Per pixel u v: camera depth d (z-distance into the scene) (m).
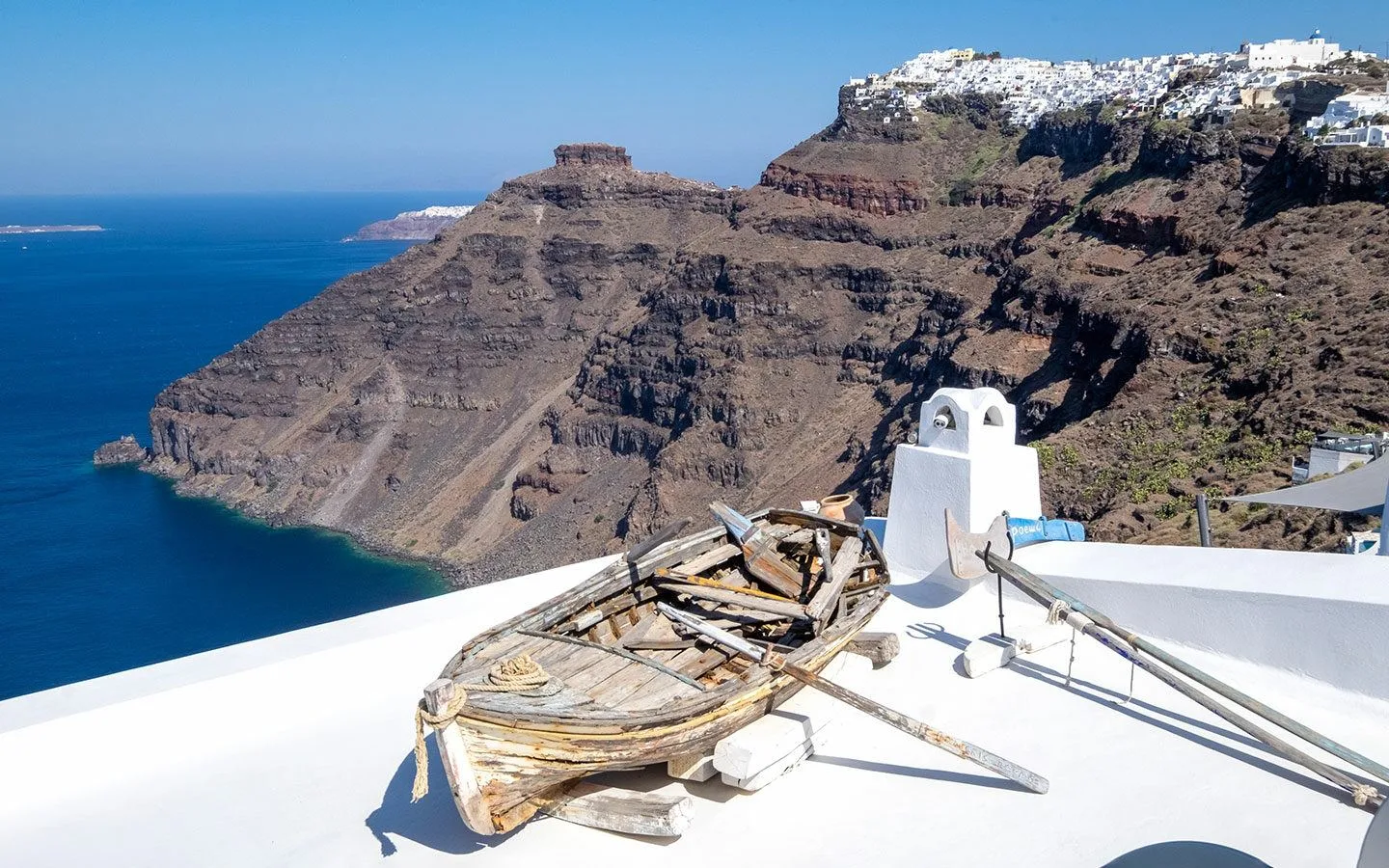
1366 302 64.81
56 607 137.12
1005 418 10.40
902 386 131.62
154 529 169.88
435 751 8.04
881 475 107.94
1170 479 56.81
